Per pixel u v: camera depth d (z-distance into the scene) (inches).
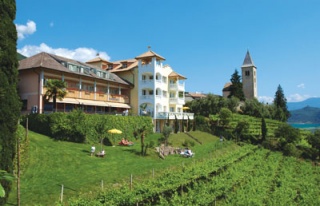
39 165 999.6
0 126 654.5
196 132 2479.1
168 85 2554.1
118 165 1166.3
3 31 697.0
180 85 2642.7
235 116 3196.4
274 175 1471.5
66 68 1759.4
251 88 5137.8
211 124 2810.0
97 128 1534.2
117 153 1392.7
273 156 2042.3
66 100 1684.3
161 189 866.8
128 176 1021.2
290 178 1430.9
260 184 1206.3
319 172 1804.9
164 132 1743.4
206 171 1151.6
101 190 813.9
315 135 2372.0
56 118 1398.9
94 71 2055.9
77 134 1454.2
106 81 2065.7
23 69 1590.8
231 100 3639.3
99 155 1273.4
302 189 1267.2
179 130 2432.3
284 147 2347.4
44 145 1229.7
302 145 2484.0
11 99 688.4
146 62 2402.8
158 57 2321.6
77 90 1797.5
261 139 2593.5
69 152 1223.5
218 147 2032.5
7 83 684.7
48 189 788.6
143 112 2150.6
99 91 2075.5
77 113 1457.9
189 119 2554.1
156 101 2269.9
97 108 2028.8
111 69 2576.3
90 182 896.9
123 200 727.1
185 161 1445.6
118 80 2239.2
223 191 1007.6
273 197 1070.4
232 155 1704.0
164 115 2226.9
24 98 1626.5
